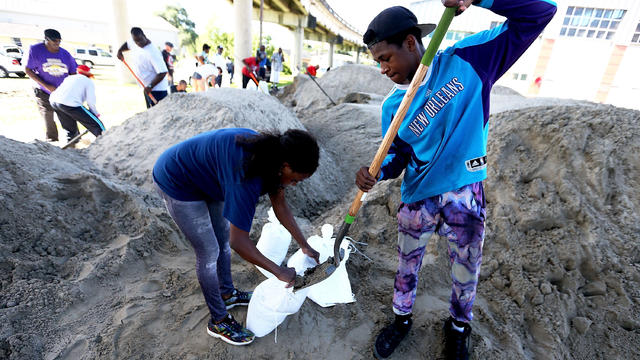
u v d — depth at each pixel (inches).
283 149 49.8
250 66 421.7
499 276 85.7
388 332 70.8
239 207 52.7
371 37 54.6
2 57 482.6
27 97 340.8
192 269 87.8
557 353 69.8
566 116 110.3
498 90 346.9
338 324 76.9
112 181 116.6
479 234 59.7
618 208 90.9
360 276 92.0
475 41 56.2
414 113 57.6
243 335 69.1
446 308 80.3
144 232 92.4
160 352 66.4
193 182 57.8
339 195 148.4
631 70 709.9
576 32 719.7
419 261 67.2
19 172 95.3
